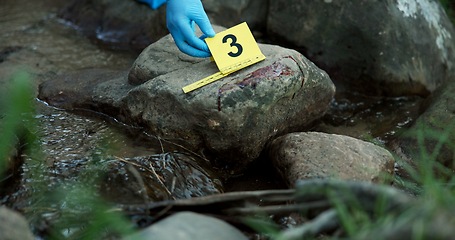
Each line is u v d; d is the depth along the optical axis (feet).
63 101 6.22
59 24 7.65
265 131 5.70
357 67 6.83
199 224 4.65
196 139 5.69
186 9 5.64
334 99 6.76
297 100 5.83
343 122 6.48
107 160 5.49
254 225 4.90
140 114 5.83
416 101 6.80
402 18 6.73
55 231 4.96
